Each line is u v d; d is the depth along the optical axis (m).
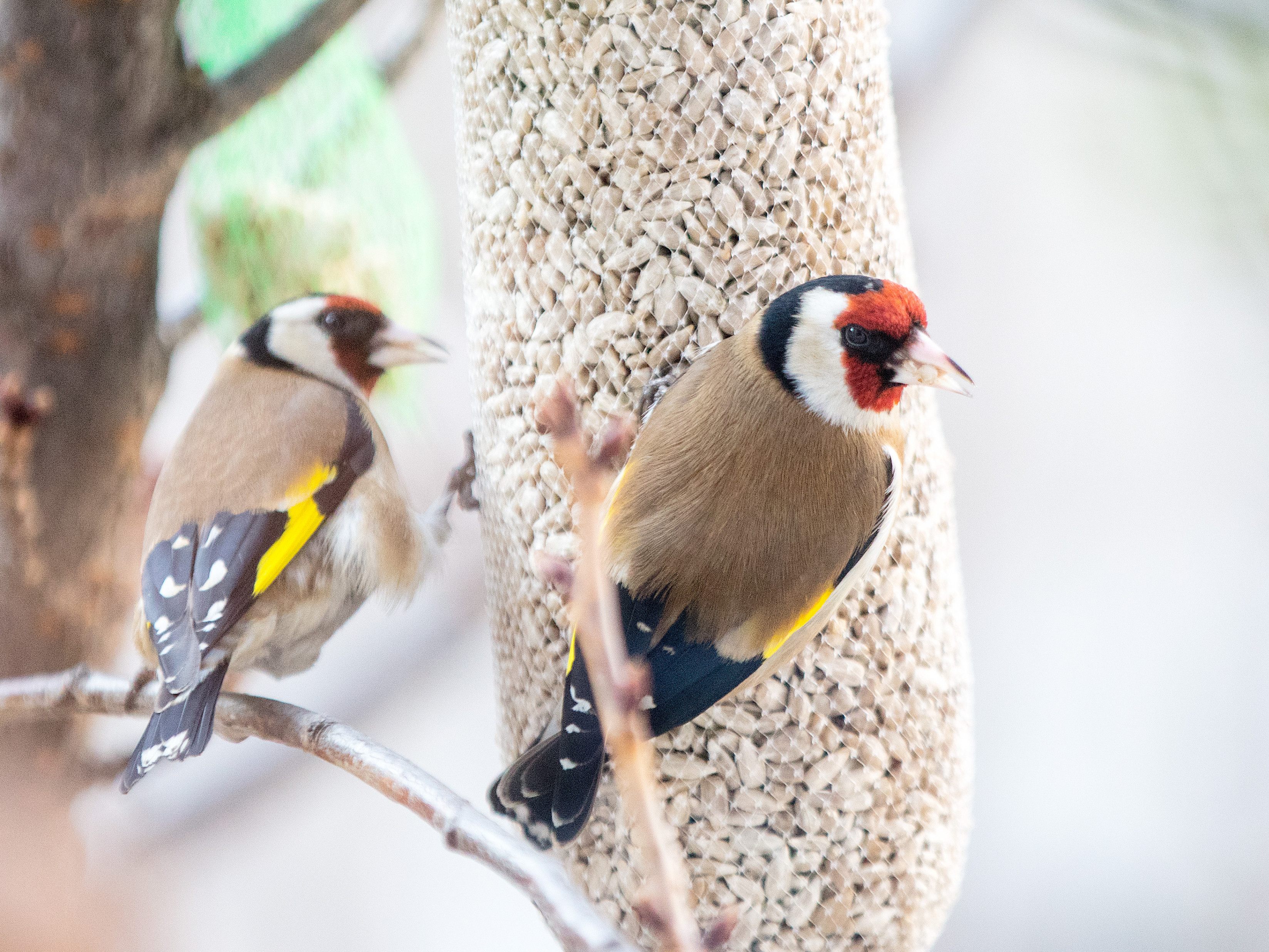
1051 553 12.29
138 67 5.87
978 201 10.71
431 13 6.76
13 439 6.04
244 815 8.56
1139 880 11.20
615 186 5.29
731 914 3.25
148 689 5.55
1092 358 11.85
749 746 5.36
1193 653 11.94
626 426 2.56
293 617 5.91
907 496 5.59
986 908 11.12
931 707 5.61
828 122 5.34
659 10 5.19
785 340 5.02
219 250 6.59
